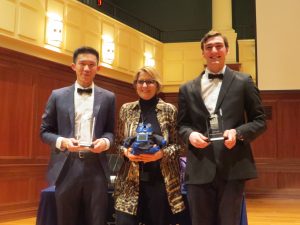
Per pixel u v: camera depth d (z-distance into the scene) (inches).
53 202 120.4
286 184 390.0
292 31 390.6
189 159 97.1
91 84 111.1
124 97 402.6
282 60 392.2
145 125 106.6
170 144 108.9
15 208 271.0
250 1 466.0
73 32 331.9
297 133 391.5
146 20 504.1
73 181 101.4
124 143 107.1
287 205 336.2
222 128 94.0
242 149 94.3
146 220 106.3
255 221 249.8
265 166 396.5
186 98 100.4
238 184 93.0
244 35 460.4
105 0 414.6
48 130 110.0
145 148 100.0
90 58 108.3
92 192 102.3
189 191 95.3
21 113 280.1
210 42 98.1
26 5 283.1
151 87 110.3
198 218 93.0
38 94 295.3
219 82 98.8
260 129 93.6
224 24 440.8
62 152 105.0
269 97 399.2
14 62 275.4
